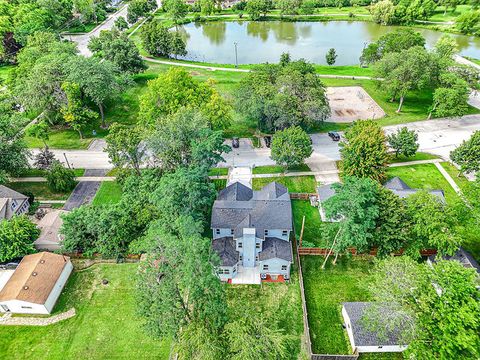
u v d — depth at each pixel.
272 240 45.19
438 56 78.94
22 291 39.28
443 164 63.56
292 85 68.88
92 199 57.28
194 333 30.88
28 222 46.03
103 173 63.25
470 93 81.12
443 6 154.50
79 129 72.88
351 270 44.81
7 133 57.00
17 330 38.47
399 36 91.69
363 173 53.75
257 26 151.38
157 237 36.19
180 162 53.28
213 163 53.12
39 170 64.75
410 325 31.56
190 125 53.19
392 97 84.94
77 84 68.56
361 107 83.31
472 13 124.81
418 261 45.16
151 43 110.94
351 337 36.38
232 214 45.94
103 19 150.50
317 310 40.16
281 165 63.94
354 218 40.25
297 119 64.50
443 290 31.03
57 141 72.12
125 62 92.12
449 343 28.41
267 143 69.94
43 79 67.56
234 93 71.94
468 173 58.81
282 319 39.09
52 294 40.69
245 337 30.44
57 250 47.28
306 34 140.00
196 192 44.66
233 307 40.22
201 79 97.44
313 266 45.41
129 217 46.16
